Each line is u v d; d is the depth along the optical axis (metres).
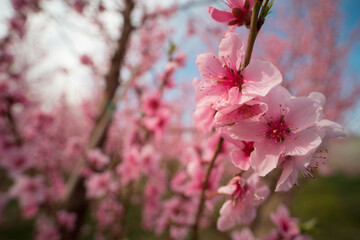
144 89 3.99
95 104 6.33
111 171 3.05
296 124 0.79
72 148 3.39
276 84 0.75
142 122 2.62
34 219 5.56
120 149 3.21
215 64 0.88
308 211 8.33
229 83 0.83
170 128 3.02
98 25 3.83
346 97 5.80
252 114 0.78
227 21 0.92
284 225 1.70
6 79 2.87
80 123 7.34
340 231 7.14
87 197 2.98
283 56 5.54
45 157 4.13
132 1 3.65
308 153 0.75
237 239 2.00
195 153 1.82
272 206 4.16
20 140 3.02
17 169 2.93
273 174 0.88
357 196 10.32
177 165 5.35
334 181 12.07
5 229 4.97
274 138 0.80
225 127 0.89
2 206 3.69
